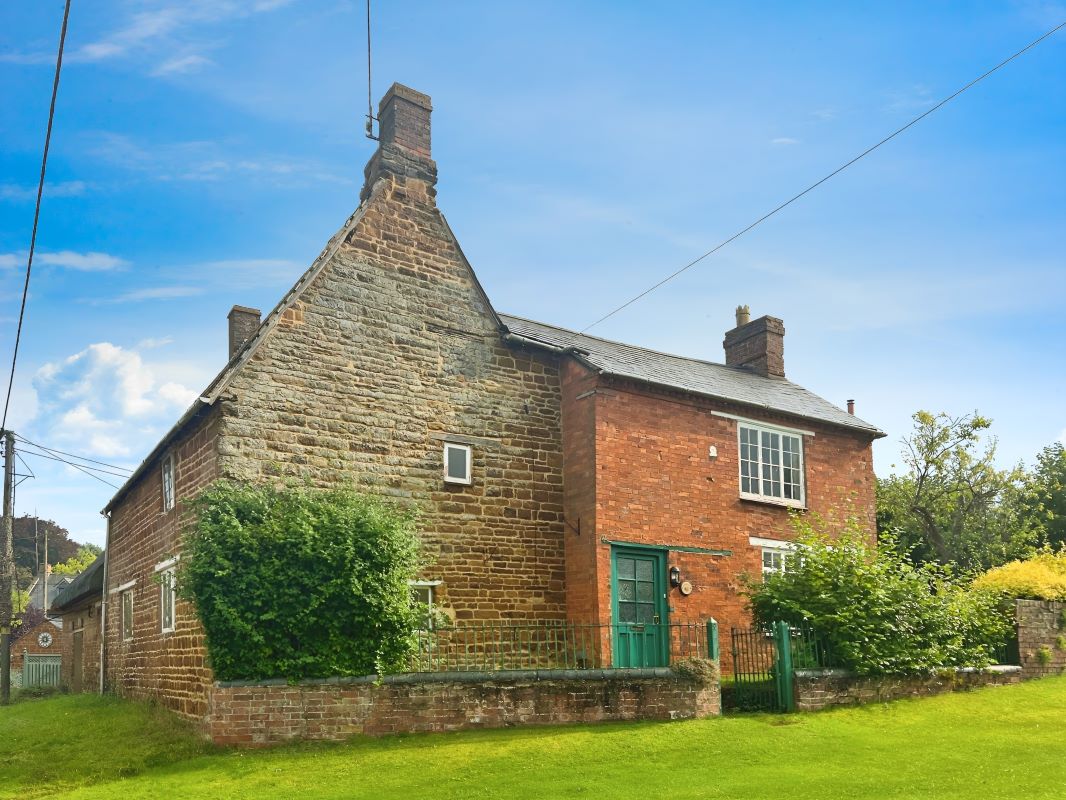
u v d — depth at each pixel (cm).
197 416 1476
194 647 1417
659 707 1313
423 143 1750
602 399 1688
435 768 1054
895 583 1526
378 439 1547
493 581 1609
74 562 7412
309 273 1538
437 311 1673
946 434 3325
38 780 1115
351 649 1256
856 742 1184
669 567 1702
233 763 1102
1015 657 1692
